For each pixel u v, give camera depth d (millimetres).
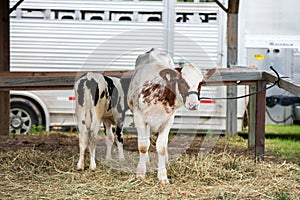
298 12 12219
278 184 6680
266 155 8977
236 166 7535
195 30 11750
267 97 12859
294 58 12305
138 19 11812
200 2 11734
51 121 11906
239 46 12117
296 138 12156
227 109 10883
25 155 7848
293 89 7352
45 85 7918
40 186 6488
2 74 7875
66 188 6383
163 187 6480
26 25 11734
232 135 10938
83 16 11836
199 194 6215
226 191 6320
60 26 11758
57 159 7754
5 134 10531
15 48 11750
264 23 12266
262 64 12289
